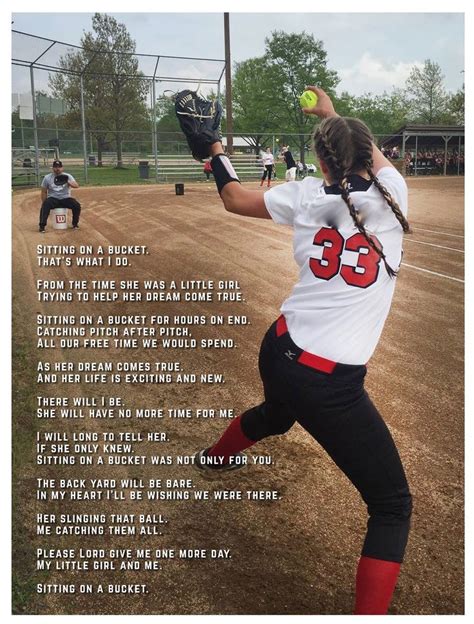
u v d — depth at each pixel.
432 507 2.94
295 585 2.50
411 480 3.13
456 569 2.57
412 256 7.95
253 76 30.88
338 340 1.96
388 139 28.80
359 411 2.01
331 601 2.42
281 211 2.13
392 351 4.78
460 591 2.46
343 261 1.98
